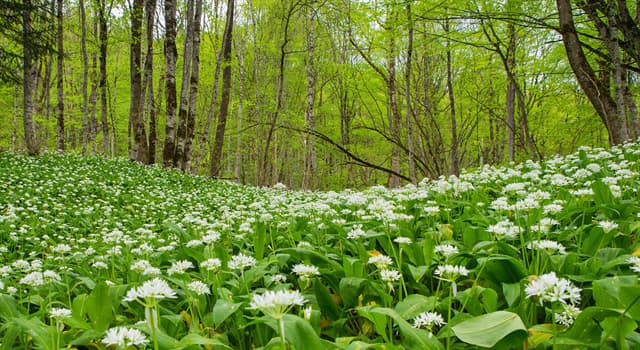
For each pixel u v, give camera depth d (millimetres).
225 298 2414
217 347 2139
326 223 4820
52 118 29125
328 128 25156
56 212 8469
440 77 21031
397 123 15227
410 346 1771
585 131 17281
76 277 3689
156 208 9641
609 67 12008
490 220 4102
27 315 2561
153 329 1641
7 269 3566
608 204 3641
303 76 28203
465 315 2092
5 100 27469
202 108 35188
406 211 5047
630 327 1695
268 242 4559
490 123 22812
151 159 19266
